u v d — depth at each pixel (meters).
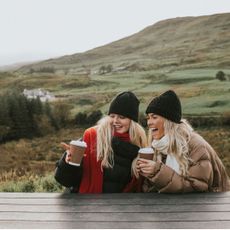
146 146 3.12
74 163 2.80
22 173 10.31
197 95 118.69
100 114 115.19
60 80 181.12
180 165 2.84
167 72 159.88
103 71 191.88
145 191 3.06
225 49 180.62
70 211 2.45
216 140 78.00
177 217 2.30
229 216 2.29
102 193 2.88
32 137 94.25
